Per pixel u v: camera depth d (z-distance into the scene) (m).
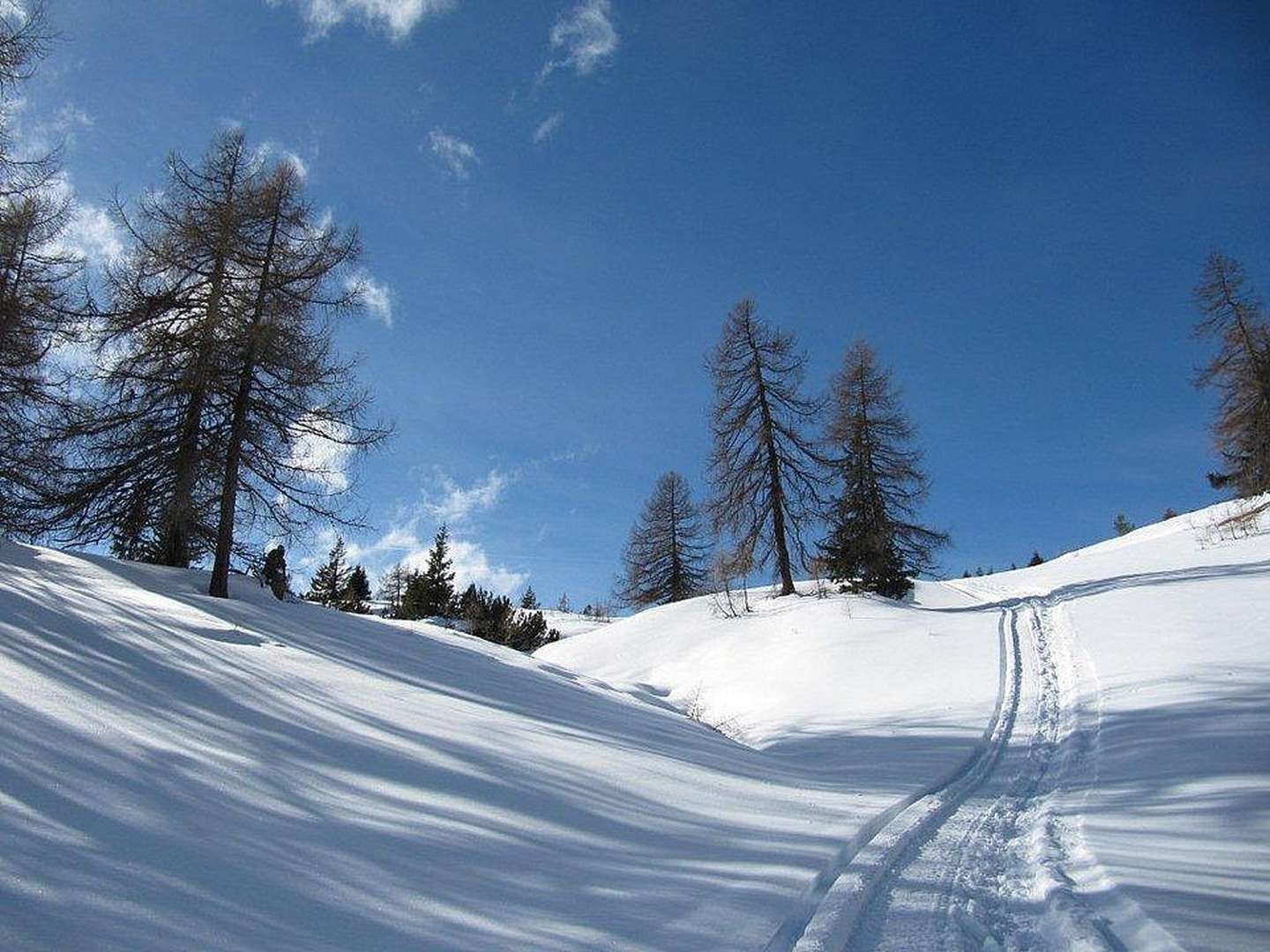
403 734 6.20
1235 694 9.32
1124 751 8.20
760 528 25.42
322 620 13.43
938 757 9.16
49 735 4.09
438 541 38.41
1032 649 15.39
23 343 14.27
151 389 14.08
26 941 2.32
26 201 14.09
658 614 27.00
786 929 3.66
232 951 2.58
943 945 3.78
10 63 11.81
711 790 6.69
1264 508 25.94
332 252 15.25
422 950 2.87
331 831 3.88
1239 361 24.98
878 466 25.64
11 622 6.39
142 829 3.36
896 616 20.17
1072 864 5.01
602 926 3.39
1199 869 4.64
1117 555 31.98
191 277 14.86
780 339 26.62
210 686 6.18
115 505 14.17
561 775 6.02
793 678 16.59
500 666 13.72
